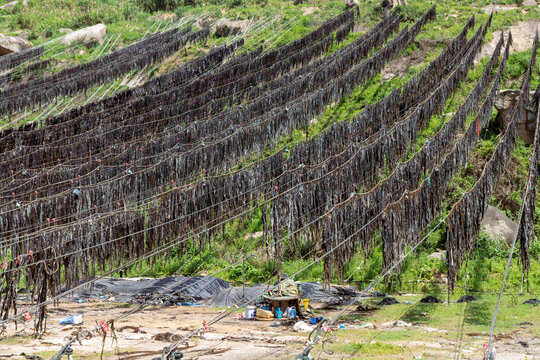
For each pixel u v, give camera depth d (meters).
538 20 39.00
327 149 23.73
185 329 14.90
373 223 16.58
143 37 53.38
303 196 17.75
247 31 48.38
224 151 23.64
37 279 13.76
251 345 12.77
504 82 32.66
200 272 23.30
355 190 18.86
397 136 22.77
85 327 15.30
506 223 22.03
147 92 37.28
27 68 49.00
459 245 15.34
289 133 26.66
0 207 19.56
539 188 24.34
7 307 13.59
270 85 32.78
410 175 19.73
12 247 17.98
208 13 55.44
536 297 17.61
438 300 17.84
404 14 43.12
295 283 17.70
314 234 18.83
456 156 21.41
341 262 15.47
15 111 39.78
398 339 12.83
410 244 16.30
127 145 28.66
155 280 21.53
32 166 28.41
